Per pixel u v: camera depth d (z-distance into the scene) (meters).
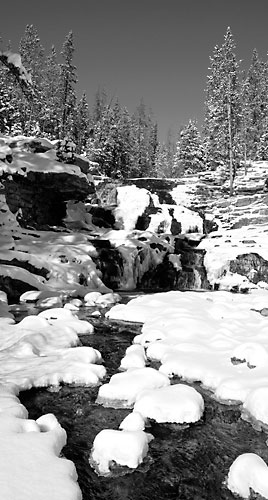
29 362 7.26
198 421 5.37
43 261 16.52
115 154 44.72
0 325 9.78
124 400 5.93
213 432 5.16
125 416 5.57
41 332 9.05
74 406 5.89
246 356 7.29
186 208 29.48
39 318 9.97
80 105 51.72
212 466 4.46
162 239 24.12
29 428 4.47
